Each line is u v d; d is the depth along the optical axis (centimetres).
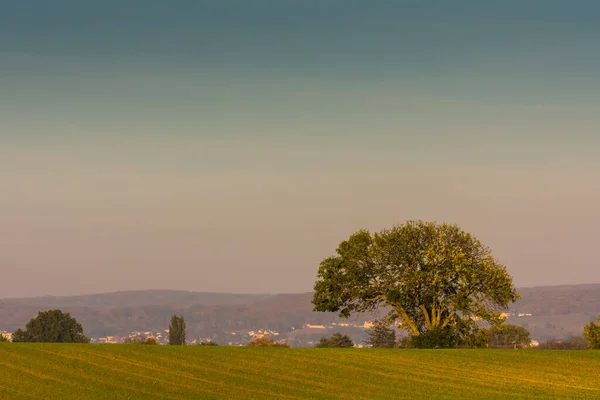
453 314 12319
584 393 7538
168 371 7888
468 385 7875
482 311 12100
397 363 9056
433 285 12225
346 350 9894
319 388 7538
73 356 8231
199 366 8231
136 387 7112
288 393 7244
